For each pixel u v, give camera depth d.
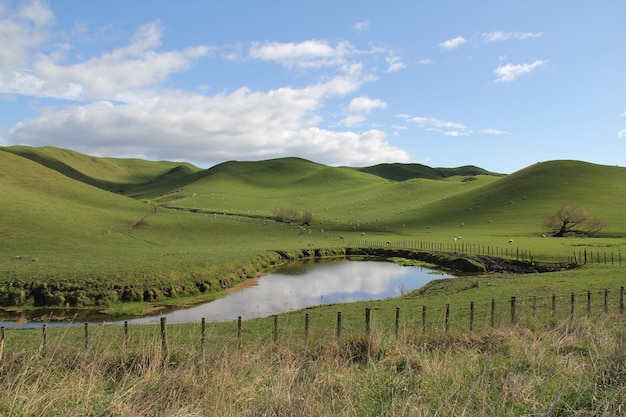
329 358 12.59
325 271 57.72
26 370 8.88
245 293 44.09
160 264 49.69
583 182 134.00
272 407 7.62
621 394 7.82
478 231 97.56
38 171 117.44
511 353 11.54
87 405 7.80
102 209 100.50
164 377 9.29
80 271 44.12
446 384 8.91
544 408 7.59
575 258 53.00
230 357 11.09
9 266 46.28
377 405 8.12
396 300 33.66
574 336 13.64
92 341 16.16
